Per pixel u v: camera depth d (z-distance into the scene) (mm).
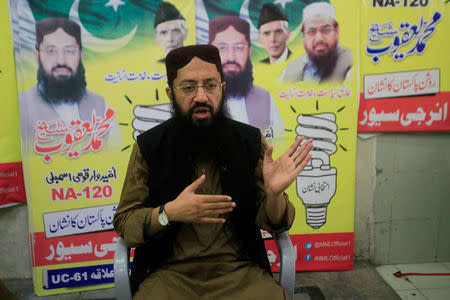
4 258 2051
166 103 1908
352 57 1937
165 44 1856
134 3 1807
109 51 1838
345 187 2057
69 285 2002
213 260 1178
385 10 1918
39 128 1859
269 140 1987
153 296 1077
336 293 1918
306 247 2105
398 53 1961
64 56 1813
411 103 2006
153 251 1195
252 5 1854
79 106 1870
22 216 2006
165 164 1177
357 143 2084
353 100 1978
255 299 1065
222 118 1220
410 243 2209
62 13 1780
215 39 1872
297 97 1961
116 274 1092
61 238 1965
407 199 2150
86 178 1938
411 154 2102
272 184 1038
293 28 1890
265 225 1145
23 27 1771
